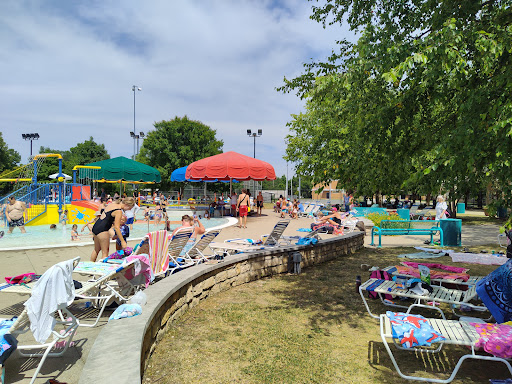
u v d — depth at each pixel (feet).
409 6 17.87
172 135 150.30
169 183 155.94
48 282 9.95
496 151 12.10
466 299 15.65
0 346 9.61
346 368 12.55
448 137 13.16
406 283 17.83
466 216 87.76
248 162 66.44
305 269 28.25
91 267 16.76
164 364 12.32
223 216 78.38
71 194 68.85
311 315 17.88
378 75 15.66
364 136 16.48
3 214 60.64
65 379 10.34
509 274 12.99
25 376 10.45
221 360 12.78
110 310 16.37
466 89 15.05
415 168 15.79
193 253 24.07
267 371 12.09
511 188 12.66
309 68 20.10
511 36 13.03
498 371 12.55
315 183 19.89
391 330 12.30
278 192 211.20
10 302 17.06
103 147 205.05
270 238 28.91
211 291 20.48
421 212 73.61
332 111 19.70
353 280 24.79
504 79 13.38
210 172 64.90
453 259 30.99
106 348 9.98
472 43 14.21
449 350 14.28
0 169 173.88
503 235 48.14
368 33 16.65
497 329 11.83
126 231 28.78
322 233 46.60
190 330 15.51
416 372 12.37
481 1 15.48
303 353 13.64
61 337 10.43
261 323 16.62
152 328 13.23
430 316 17.90
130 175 78.07
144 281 17.57
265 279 24.98
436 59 13.01
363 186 18.19
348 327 16.44
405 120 15.72
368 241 44.47
